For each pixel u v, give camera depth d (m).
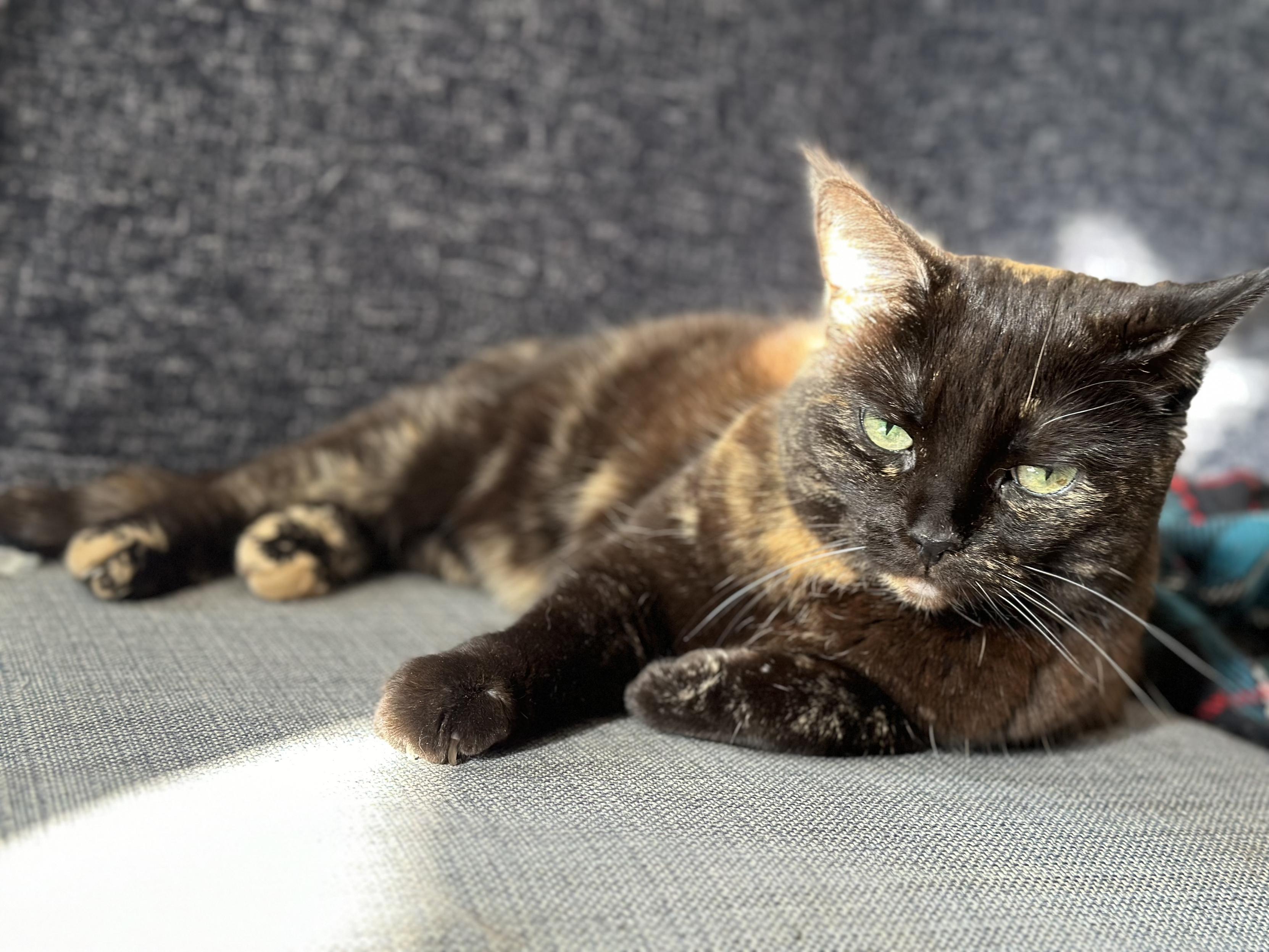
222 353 0.45
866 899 0.21
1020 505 0.29
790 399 0.33
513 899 0.20
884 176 0.59
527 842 0.22
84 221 0.42
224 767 0.24
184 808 0.22
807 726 0.29
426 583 0.45
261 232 0.45
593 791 0.25
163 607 0.36
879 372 0.30
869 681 0.31
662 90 0.52
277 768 0.24
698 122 0.53
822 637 0.32
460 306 0.50
